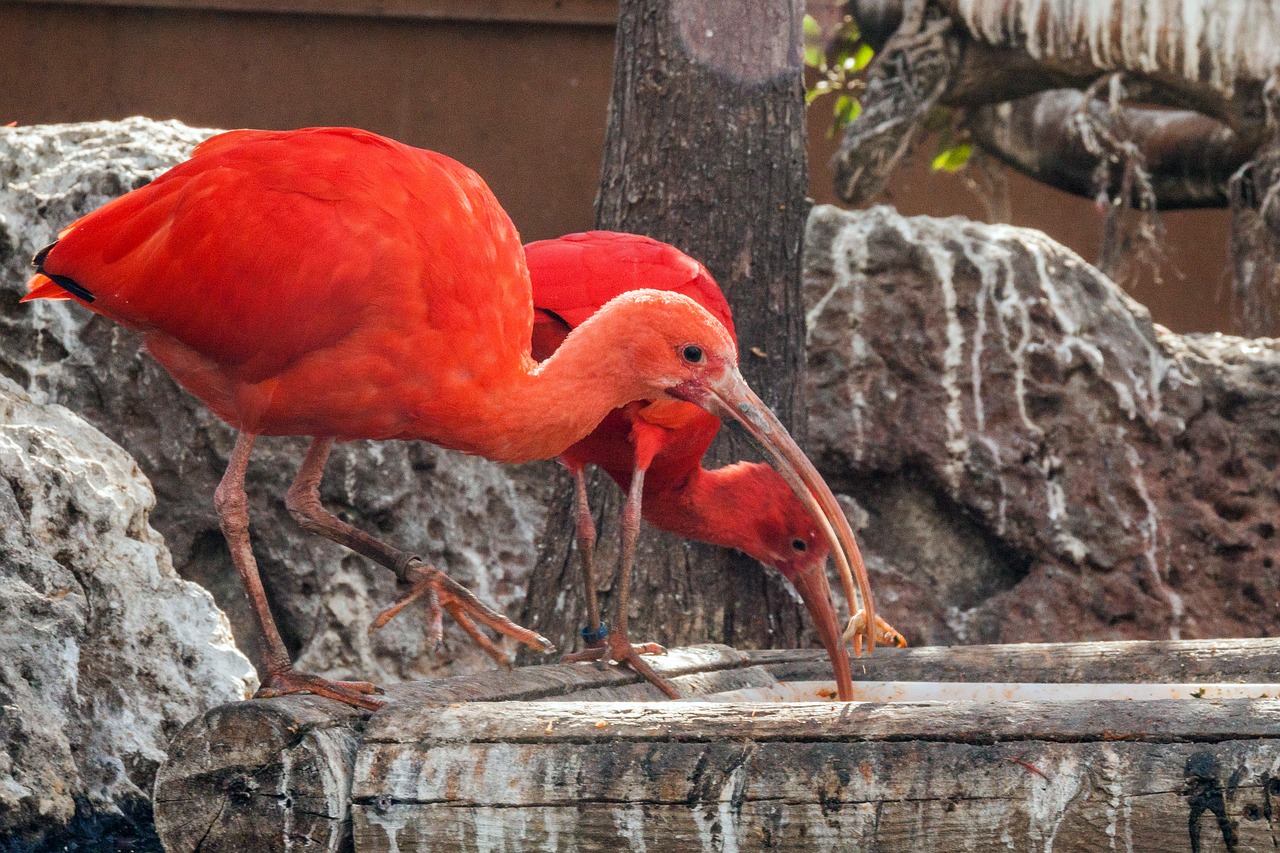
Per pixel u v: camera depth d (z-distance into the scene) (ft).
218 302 21.74
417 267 21.85
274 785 18.83
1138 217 69.92
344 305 21.71
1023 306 43.32
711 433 29.25
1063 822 16.26
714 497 30.09
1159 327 46.19
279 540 38.65
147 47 67.51
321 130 22.76
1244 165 52.90
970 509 42.16
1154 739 16.22
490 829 18.24
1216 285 71.31
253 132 22.99
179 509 38.19
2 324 38.32
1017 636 41.27
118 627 26.37
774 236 34.86
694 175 34.42
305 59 67.87
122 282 21.90
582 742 18.22
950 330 42.86
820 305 42.86
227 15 67.77
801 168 35.50
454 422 22.72
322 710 19.58
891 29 55.83
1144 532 42.68
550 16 67.87
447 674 39.37
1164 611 42.22
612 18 68.03
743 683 28.60
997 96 55.83
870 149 53.83
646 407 27.58
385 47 68.08
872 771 16.99
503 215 23.90
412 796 18.52
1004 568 43.09
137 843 24.04
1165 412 43.88
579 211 68.49
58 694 24.32
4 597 24.35
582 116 68.54
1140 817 15.97
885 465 42.19
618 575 27.68
